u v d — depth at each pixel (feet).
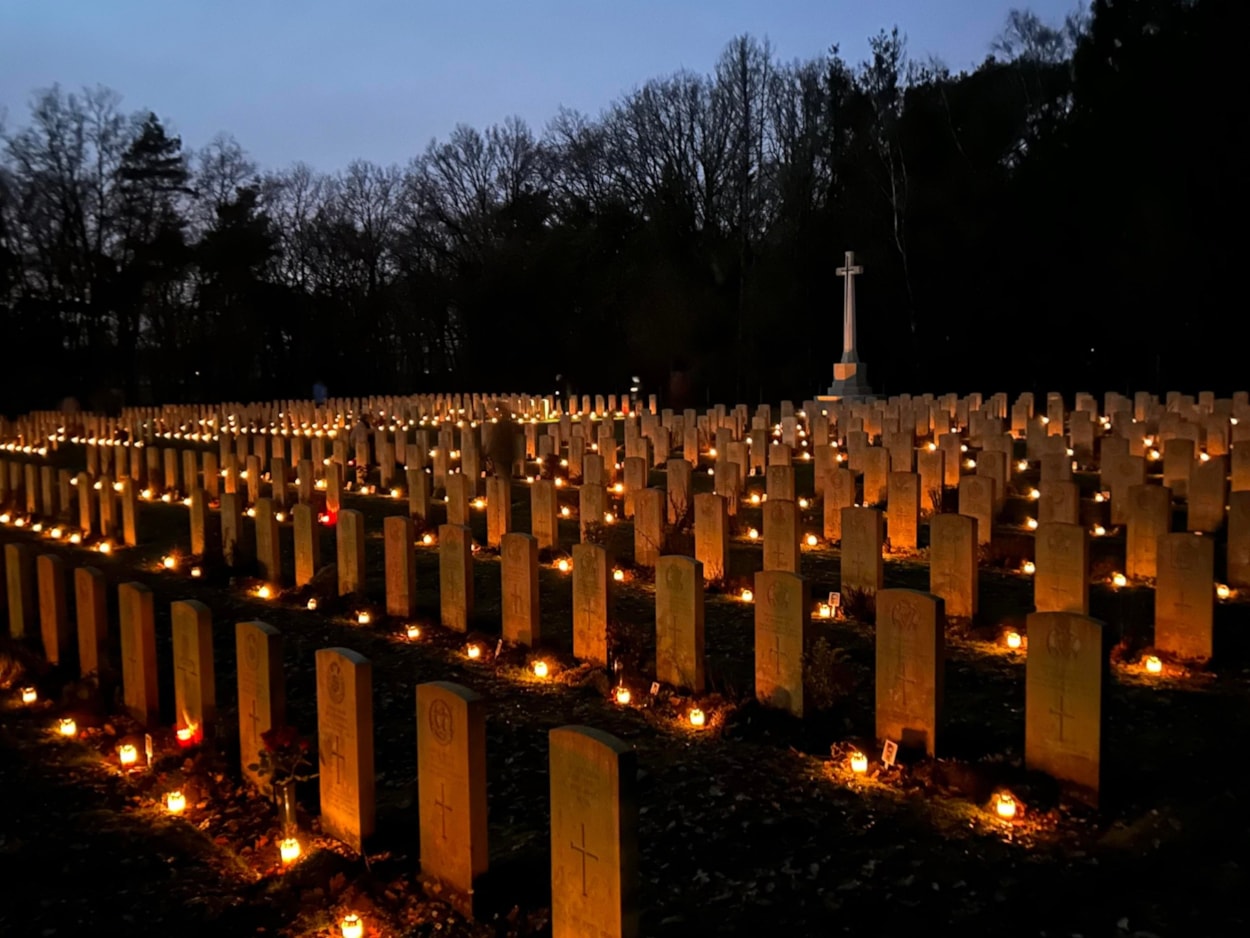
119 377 174.81
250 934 18.42
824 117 167.43
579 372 174.50
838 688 28.19
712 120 171.73
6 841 22.06
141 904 19.53
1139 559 41.45
